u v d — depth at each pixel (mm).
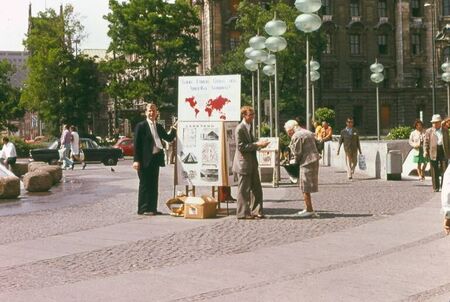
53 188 22953
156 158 14734
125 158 56594
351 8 83125
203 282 8000
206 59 75188
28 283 8164
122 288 7789
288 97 61625
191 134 14672
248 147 13516
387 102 83500
